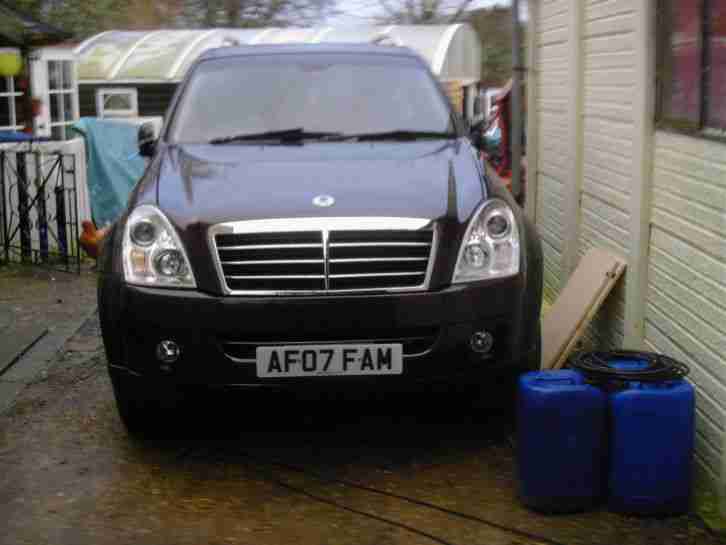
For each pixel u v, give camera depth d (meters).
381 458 4.85
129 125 12.68
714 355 4.28
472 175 5.00
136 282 4.56
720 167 4.21
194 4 29.66
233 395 4.58
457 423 5.28
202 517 4.20
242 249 4.49
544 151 8.31
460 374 4.57
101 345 7.06
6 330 7.42
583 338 6.77
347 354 4.48
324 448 4.99
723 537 3.94
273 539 3.98
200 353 4.49
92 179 12.35
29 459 4.89
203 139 5.72
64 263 10.37
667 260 4.95
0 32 13.09
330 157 5.29
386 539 3.97
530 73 8.56
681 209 4.71
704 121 4.47
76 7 22.56
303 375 4.48
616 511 4.16
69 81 15.91
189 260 4.50
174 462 4.82
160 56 19.66
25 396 5.90
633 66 5.61
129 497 4.42
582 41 6.83
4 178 10.48
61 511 4.28
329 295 4.46
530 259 4.77
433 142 5.63
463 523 4.11
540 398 4.11
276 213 4.53
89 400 5.80
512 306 4.61
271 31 20.59
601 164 6.34
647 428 4.05
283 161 5.21
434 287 4.50
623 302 5.75
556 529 4.04
